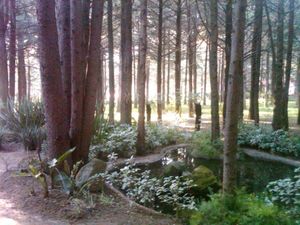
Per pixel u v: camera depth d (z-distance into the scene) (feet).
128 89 43.75
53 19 20.34
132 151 36.35
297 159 37.96
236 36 16.43
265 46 78.38
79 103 22.93
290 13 50.52
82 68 23.16
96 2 23.41
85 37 24.08
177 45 60.59
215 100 41.27
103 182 21.11
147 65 90.27
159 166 33.63
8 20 50.62
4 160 25.79
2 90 43.86
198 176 24.79
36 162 22.06
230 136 16.76
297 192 19.38
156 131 44.32
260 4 50.93
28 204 17.76
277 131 43.04
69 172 20.34
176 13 62.64
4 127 32.76
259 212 15.19
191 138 45.06
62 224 15.98
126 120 43.65
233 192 16.85
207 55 99.66
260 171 34.19
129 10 42.29
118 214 17.90
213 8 40.09
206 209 16.15
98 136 32.83
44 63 20.77
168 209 20.77
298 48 66.69
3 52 43.80
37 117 32.19
